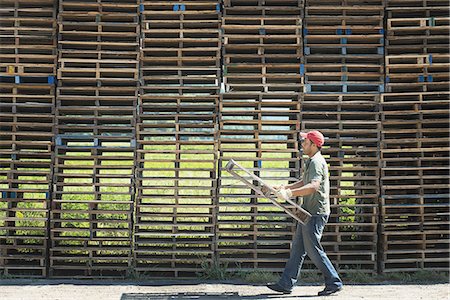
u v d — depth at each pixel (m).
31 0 12.59
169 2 12.66
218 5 12.74
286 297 10.47
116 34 12.58
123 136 12.41
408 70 13.33
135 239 12.34
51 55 12.55
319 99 13.04
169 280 12.02
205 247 13.02
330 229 12.88
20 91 12.87
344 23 12.87
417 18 12.85
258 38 12.80
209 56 13.27
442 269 12.54
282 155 27.09
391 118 13.30
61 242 14.35
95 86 13.03
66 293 10.71
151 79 12.62
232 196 12.39
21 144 12.38
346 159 12.57
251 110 12.62
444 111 12.69
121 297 10.41
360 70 13.34
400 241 12.48
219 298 10.39
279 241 12.31
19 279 11.97
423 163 13.43
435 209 13.41
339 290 10.38
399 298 10.46
